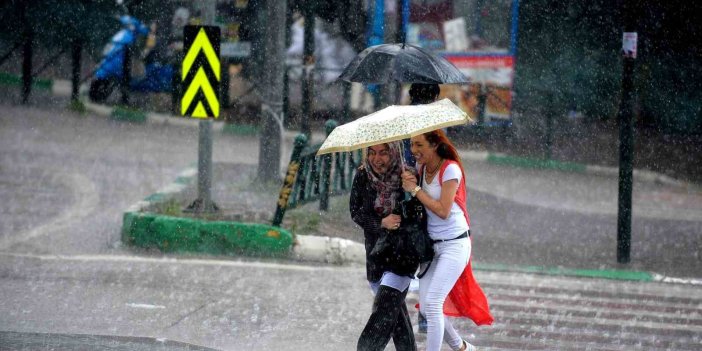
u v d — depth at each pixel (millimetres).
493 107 66250
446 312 20750
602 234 41188
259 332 24656
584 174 59688
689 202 52094
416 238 19812
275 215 34469
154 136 62344
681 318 28125
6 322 24250
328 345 23719
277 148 44656
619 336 25844
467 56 65625
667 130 72938
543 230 41531
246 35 67750
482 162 62156
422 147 19984
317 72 66312
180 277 30094
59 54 72750
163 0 71625
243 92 69125
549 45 68750
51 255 32250
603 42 70250
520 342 24875
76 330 23812
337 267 32781
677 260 36531
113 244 34125
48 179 46469
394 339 21031
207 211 36719
